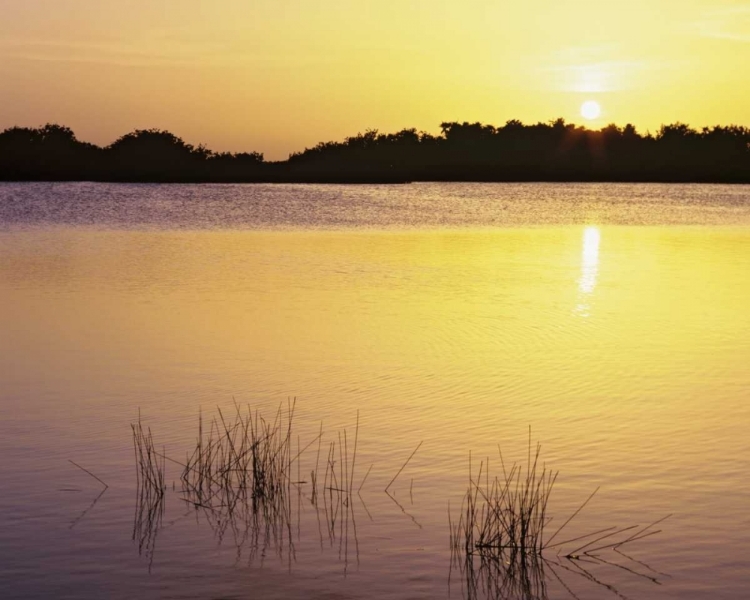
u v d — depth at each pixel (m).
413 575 8.02
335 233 42.19
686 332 17.94
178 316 19.64
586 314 20.06
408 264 29.59
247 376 14.41
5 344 16.80
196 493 9.73
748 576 7.96
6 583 7.80
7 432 11.58
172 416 12.30
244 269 28.03
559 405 12.77
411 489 9.81
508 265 29.55
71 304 21.25
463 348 16.39
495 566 8.14
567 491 9.73
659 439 11.32
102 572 8.02
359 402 12.92
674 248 35.69
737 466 10.41
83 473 10.21
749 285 24.89
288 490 9.81
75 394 13.37
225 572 8.05
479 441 11.26
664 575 7.97
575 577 7.96
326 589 7.76
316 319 19.30
